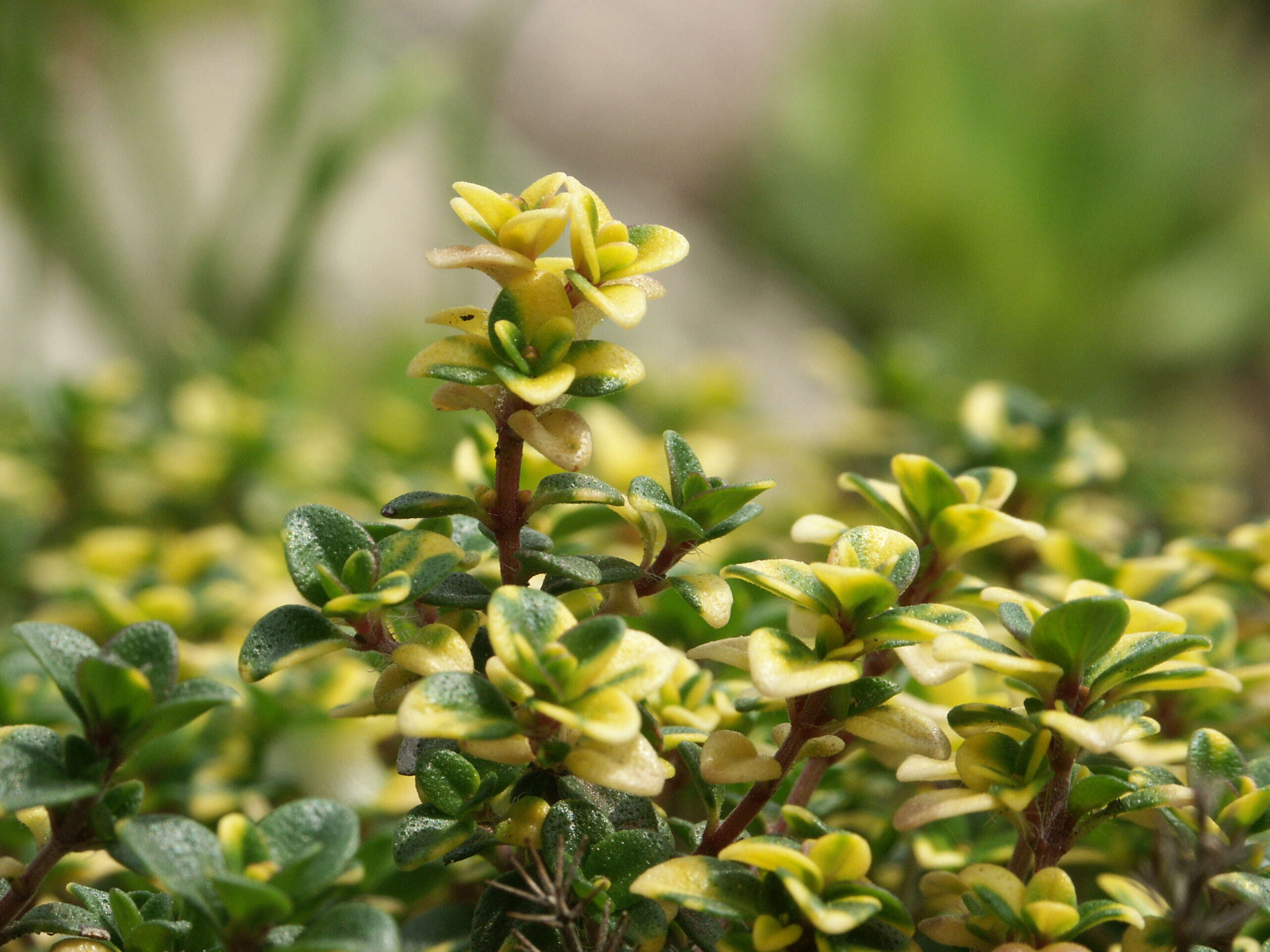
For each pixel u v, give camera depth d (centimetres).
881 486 29
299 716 31
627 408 57
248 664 24
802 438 56
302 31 75
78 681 24
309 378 67
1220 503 49
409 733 24
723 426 56
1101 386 132
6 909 25
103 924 26
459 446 31
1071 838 26
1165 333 133
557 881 24
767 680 24
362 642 25
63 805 24
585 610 28
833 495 49
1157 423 125
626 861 25
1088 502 48
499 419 25
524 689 24
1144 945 26
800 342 114
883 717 25
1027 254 136
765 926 24
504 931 25
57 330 82
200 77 106
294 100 75
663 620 31
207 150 100
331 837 24
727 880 25
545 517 32
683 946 26
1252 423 131
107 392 46
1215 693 29
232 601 33
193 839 24
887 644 25
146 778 30
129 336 74
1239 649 32
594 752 24
